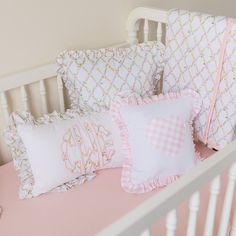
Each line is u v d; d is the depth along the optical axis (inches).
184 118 50.1
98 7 56.3
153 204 25.8
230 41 47.2
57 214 43.4
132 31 61.1
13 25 48.0
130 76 53.8
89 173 49.3
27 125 46.4
